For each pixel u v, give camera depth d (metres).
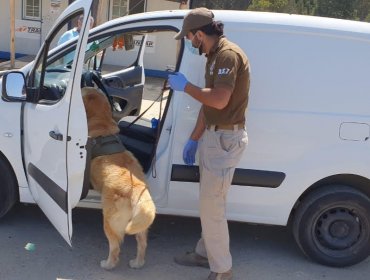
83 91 3.78
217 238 3.44
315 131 3.72
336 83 3.72
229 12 3.79
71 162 3.31
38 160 3.68
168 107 3.77
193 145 3.65
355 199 3.80
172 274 3.70
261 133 3.72
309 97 3.72
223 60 3.09
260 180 3.76
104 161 3.58
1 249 3.83
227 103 3.15
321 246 3.93
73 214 4.55
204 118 3.44
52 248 3.92
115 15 14.16
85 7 3.21
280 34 3.71
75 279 3.52
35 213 4.48
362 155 3.72
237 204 3.83
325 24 3.73
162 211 3.91
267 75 3.71
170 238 4.27
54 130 3.42
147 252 4.00
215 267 3.49
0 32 14.43
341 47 3.72
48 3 14.16
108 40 4.43
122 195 3.41
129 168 3.57
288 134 3.72
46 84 3.95
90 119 3.68
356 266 4.05
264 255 4.11
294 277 3.78
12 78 3.91
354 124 3.71
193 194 3.82
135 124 4.82
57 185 3.44
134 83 5.51
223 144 3.29
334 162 3.73
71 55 3.98
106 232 3.55
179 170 3.77
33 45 14.41
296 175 3.76
